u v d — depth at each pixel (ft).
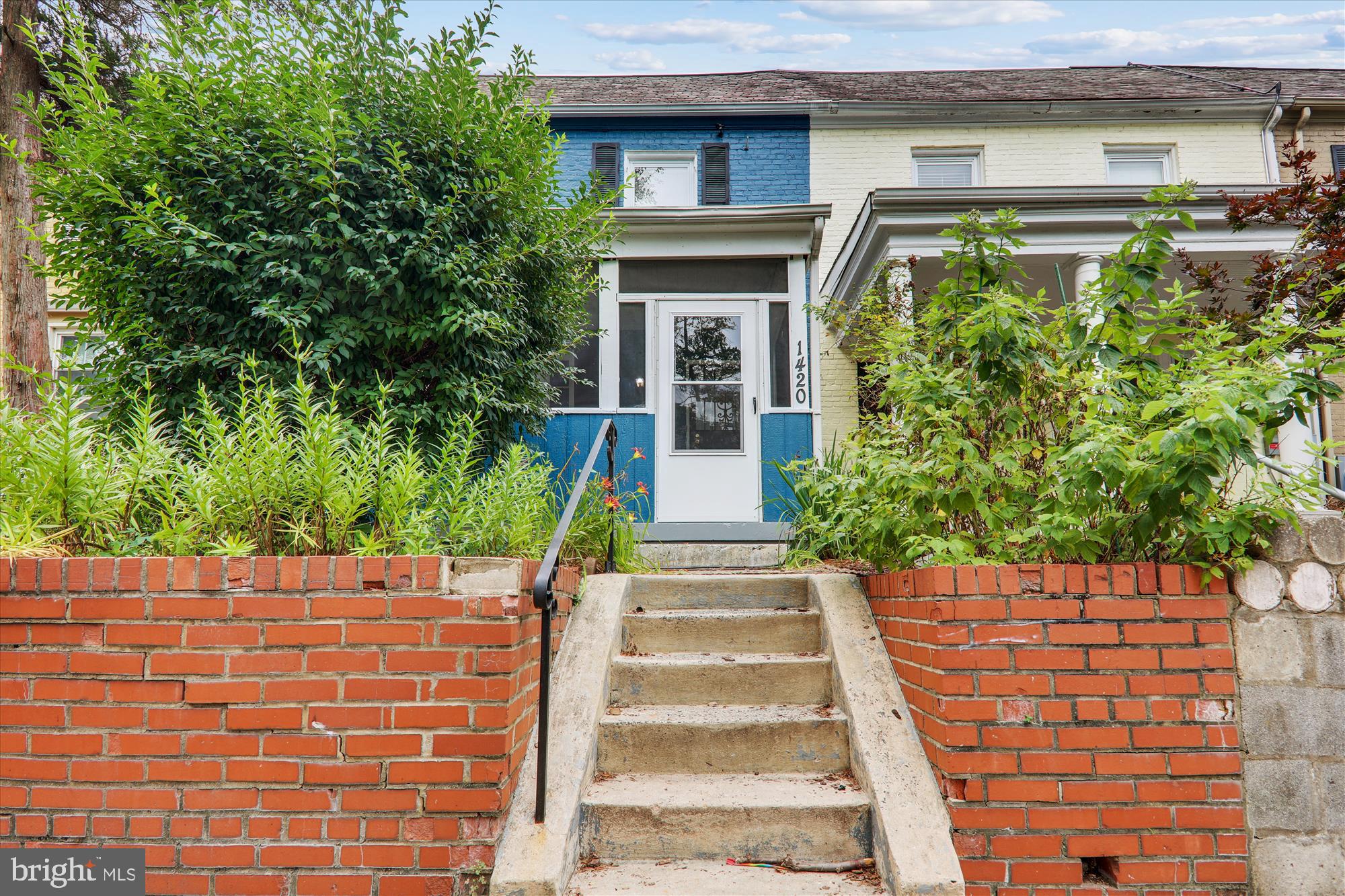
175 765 7.57
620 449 24.20
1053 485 8.78
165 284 12.87
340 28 13.10
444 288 13.25
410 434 12.29
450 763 7.56
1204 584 8.14
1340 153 30.19
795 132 30.12
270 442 9.32
